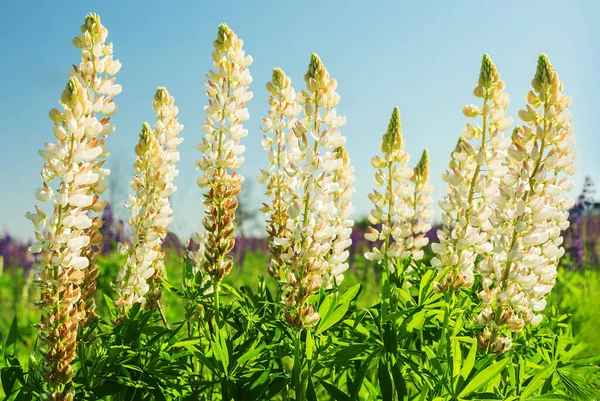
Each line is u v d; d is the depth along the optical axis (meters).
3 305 2.38
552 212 1.08
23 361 1.34
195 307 1.24
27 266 2.50
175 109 1.29
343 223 1.31
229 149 1.21
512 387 1.10
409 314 1.12
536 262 1.08
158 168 1.22
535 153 1.07
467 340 1.10
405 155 1.32
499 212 1.10
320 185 1.08
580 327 1.69
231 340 1.13
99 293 1.89
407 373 1.19
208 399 1.16
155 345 1.15
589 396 1.12
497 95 1.15
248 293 1.27
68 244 1.00
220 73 1.22
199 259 1.34
